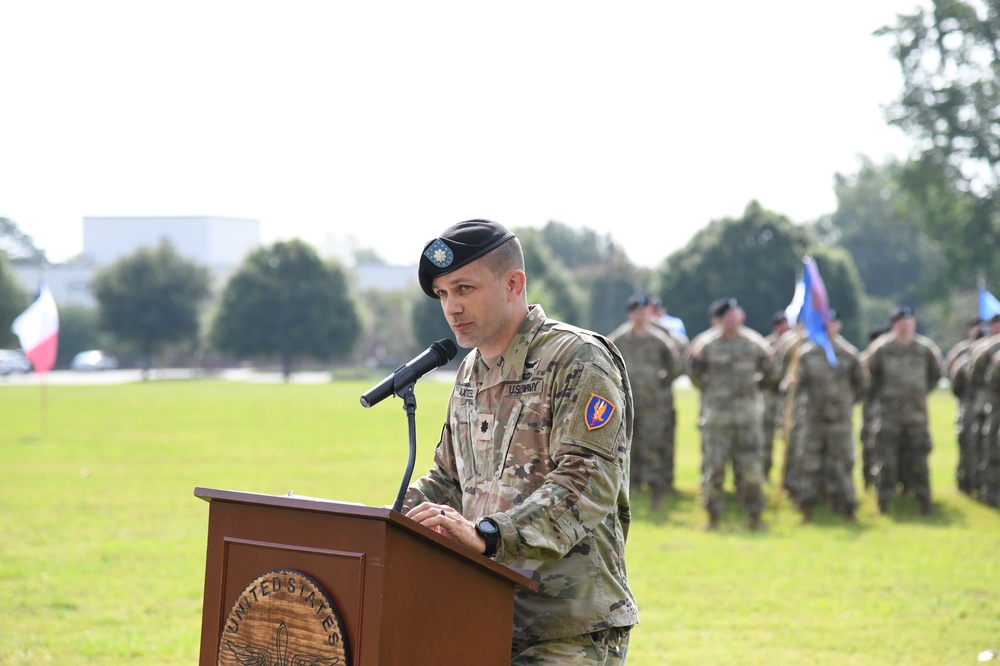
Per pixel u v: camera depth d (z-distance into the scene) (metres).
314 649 5.23
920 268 177.62
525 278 6.78
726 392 23.61
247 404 70.19
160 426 51.28
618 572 6.65
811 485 24.98
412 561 5.31
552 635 6.34
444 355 6.45
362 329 132.62
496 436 6.62
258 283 128.00
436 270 6.50
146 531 22.56
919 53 89.06
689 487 30.84
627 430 6.69
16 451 38.94
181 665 12.92
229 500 5.60
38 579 17.75
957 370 29.94
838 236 183.62
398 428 50.88
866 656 13.55
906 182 91.69
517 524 5.88
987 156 88.44
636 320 27.12
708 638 14.38
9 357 134.50
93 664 12.91
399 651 5.23
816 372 25.27
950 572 18.91
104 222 196.12
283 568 5.39
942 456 39.78
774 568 19.16
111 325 134.12
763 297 114.12
